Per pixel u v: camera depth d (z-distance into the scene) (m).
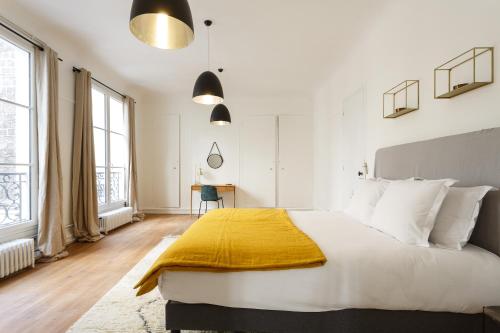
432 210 1.54
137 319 1.70
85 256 2.91
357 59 3.42
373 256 1.34
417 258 1.33
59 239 2.85
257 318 1.34
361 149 3.30
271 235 1.69
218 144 5.67
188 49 3.44
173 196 5.64
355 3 2.50
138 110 5.43
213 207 5.66
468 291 1.25
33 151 2.77
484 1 1.52
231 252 1.40
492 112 1.48
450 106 1.80
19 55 2.68
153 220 4.93
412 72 2.24
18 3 2.49
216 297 1.34
